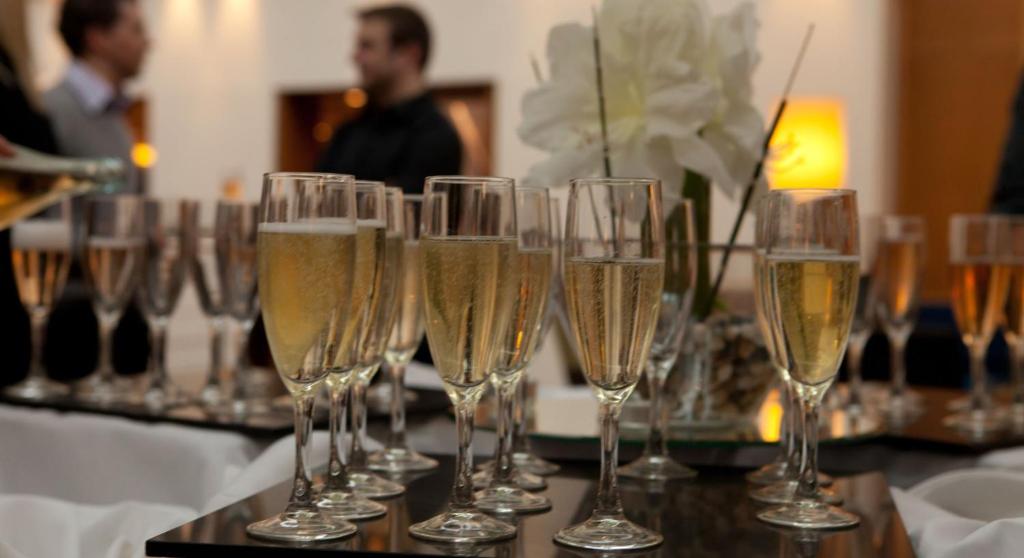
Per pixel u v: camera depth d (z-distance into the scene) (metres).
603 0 1.51
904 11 8.14
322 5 9.73
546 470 1.40
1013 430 1.83
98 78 4.73
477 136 9.22
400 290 1.28
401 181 4.44
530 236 1.13
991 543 1.09
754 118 1.55
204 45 10.19
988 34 8.05
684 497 1.26
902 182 8.22
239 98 10.06
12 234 2.06
